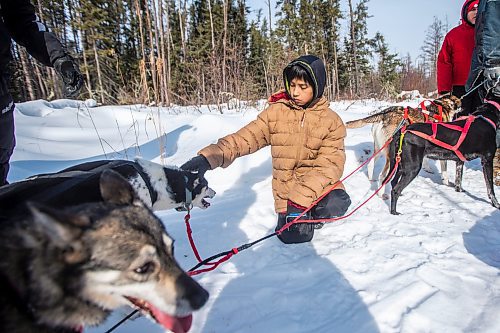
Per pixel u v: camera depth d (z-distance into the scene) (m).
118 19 22.69
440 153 3.71
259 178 4.42
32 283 1.34
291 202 2.79
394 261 2.54
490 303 2.02
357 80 21.97
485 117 3.67
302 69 2.65
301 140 2.94
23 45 2.49
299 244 2.87
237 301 2.14
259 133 3.00
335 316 1.99
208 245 2.88
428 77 29.17
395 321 1.91
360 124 4.75
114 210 1.53
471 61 4.37
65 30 24.84
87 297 1.41
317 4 25.16
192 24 27.06
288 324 1.94
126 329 1.99
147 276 1.47
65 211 1.42
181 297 1.51
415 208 3.62
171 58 18.62
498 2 3.71
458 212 3.45
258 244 2.88
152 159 5.33
